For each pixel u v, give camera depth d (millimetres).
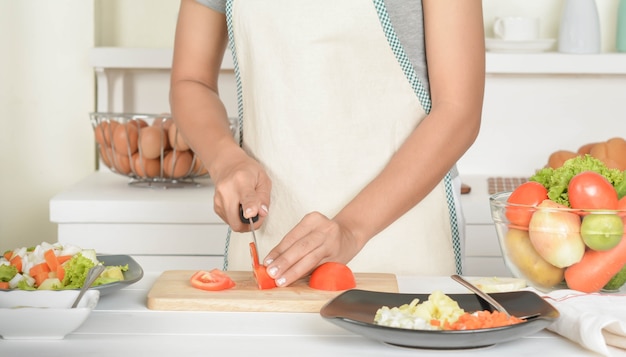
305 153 1505
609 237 1077
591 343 928
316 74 1486
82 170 2740
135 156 2438
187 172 2453
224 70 2729
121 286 1148
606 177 1168
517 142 2834
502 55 2602
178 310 1093
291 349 938
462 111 1361
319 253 1169
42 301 1032
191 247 2291
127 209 2268
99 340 967
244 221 1312
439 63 1379
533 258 1128
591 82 2805
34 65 2691
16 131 2711
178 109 1552
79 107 2717
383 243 1479
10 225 2738
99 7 2764
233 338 978
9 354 912
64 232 2277
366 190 1312
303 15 1480
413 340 906
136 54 2639
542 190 1142
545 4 2803
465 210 2340
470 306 1043
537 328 932
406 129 1489
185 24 1604
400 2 1447
